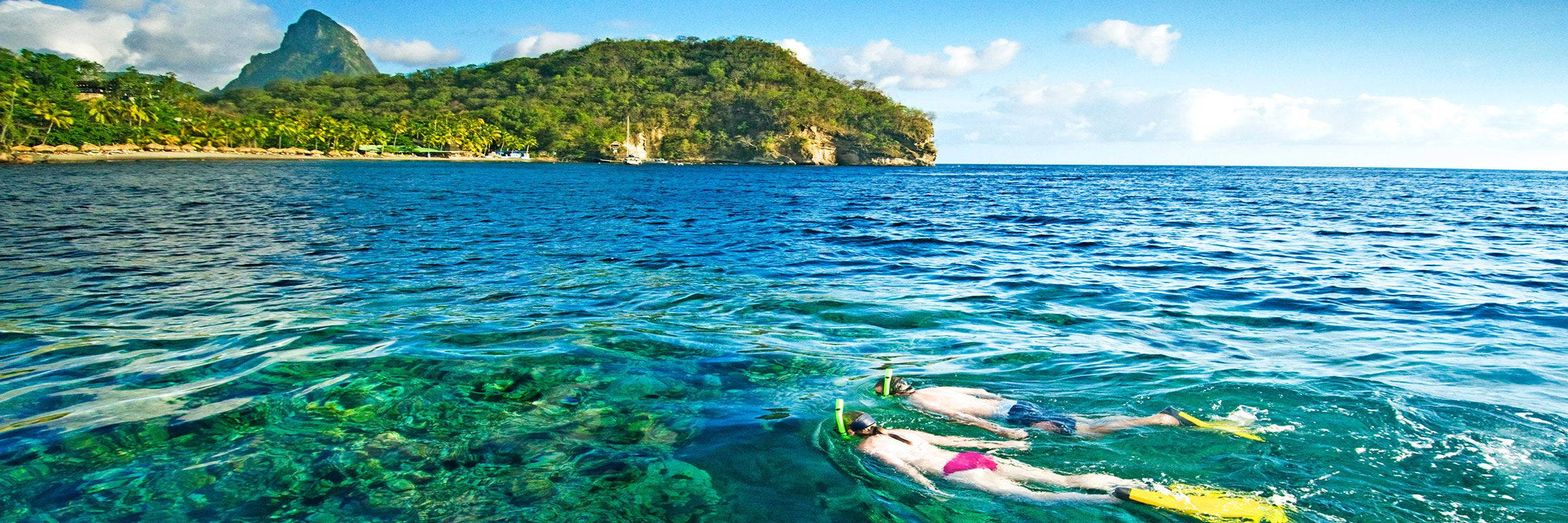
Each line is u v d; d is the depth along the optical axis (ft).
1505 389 20.71
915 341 27.53
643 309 33.40
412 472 15.70
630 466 16.07
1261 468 15.74
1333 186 224.33
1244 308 33.73
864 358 25.04
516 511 14.06
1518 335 27.96
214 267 46.24
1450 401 19.63
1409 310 33.04
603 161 580.71
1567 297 35.99
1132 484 15.24
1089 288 39.22
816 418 19.02
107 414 18.88
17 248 55.36
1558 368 23.06
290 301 35.12
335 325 29.53
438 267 46.93
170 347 25.90
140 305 34.06
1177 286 39.58
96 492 14.64
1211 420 18.54
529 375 22.45
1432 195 159.02
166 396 20.30
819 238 66.03
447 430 18.08
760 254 54.54
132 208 95.20
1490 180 329.11
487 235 67.31
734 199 135.85
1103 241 63.26
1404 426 17.76
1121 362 24.21
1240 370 22.93
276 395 20.44
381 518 13.78
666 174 328.08
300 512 13.97
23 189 131.34
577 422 18.70
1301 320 31.07
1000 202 127.13
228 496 14.52
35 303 34.53
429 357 24.31
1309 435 17.38
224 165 299.17
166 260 49.44
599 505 14.30
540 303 34.99
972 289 38.91
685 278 42.88
